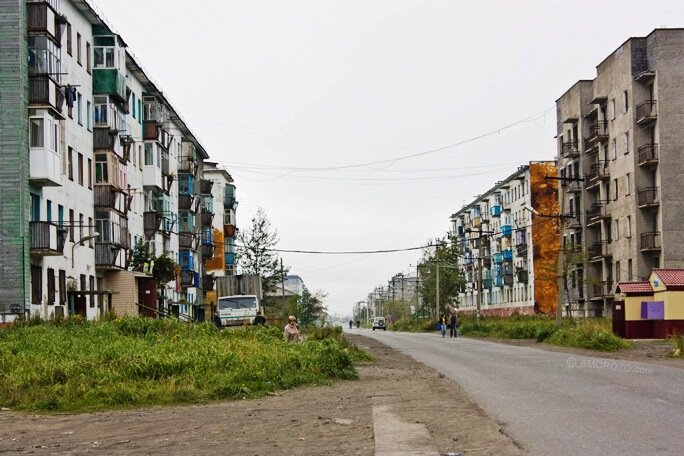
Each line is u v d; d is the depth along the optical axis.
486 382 20.17
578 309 80.56
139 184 59.44
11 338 27.38
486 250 121.94
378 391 18.44
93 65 48.84
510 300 108.31
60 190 41.75
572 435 11.15
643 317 43.59
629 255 67.12
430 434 11.52
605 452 9.75
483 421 12.70
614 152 70.88
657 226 64.12
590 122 79.12
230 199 98.25
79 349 23.83
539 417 13.12
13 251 36.47
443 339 57.28
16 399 16.59
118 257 49.50
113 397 16.58
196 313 79.62
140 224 59.38
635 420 12.55
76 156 44.62
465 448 10.29
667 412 13.48
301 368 21.66
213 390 17.48
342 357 22.62
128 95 55.94
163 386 17.75
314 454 10.02
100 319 37.31
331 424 12.75
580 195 79.88
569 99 82.69
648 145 64.50
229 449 10.66
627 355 32.12
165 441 11.54
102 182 48.53
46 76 37.53
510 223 109.00
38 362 20.58
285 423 13.02
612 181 71.31
